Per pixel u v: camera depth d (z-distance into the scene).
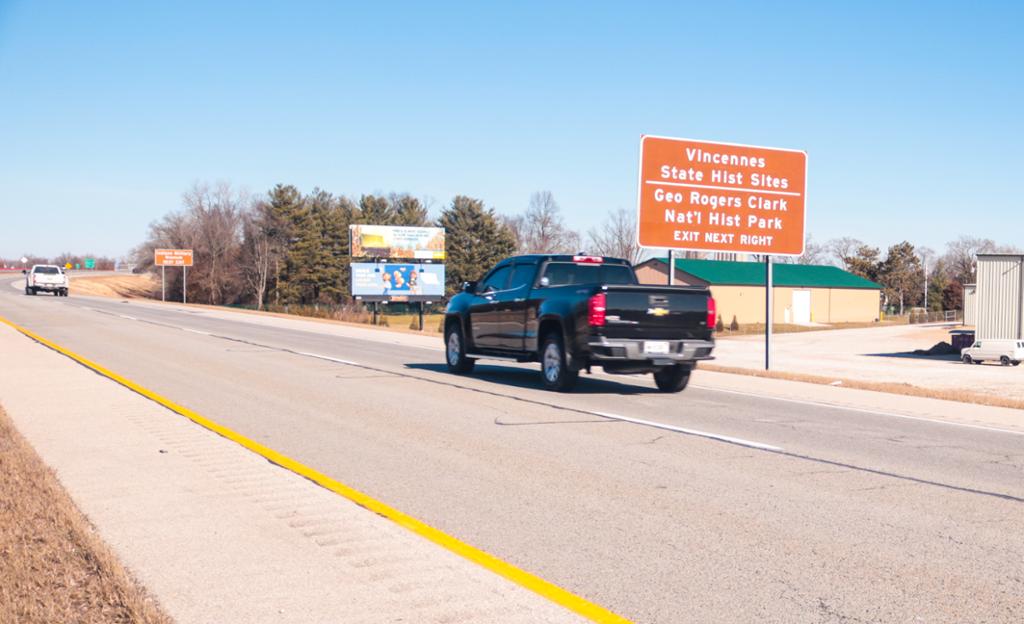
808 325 75.00
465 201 97.50
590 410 11.80
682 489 7.13
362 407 11.67
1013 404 13.73
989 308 36.22
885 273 111.44
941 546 5.60
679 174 20.23
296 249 96.69
